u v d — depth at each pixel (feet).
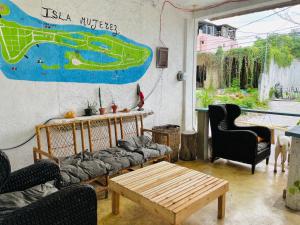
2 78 8.18
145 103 12.78
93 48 10.41
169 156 10.93
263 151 11.45
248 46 14.49
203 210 7.96
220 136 12.04
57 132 9.57
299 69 12.65
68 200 4.42
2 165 3.99
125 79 11.73
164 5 13.01
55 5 9.16
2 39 8.06
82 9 9.91
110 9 10.81
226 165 12.26
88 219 4.78
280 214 7.72
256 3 12.00
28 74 8.72
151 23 12.56
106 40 10.80
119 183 7.18
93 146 10.66
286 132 7.54
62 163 8.21
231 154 11.76
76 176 7.40
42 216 4.12
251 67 14.39
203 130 13.04
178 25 13.96
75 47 9.86
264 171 11.34
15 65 8.41
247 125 12.97
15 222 3.85
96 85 10.68
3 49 8.11
